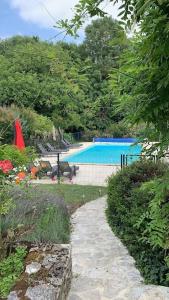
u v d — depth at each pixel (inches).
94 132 1140.5
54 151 866.8
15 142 460.8
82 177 542.3
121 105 87.1
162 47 58.9
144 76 74.7
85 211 330.0
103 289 169.6
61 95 916.6
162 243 81.9
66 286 160.4
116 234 257.8
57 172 509.0
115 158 791.7
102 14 71.0
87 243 242.1
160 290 165.6
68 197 382.9
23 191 243.6
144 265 185.5
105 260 209.8
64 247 182.9
